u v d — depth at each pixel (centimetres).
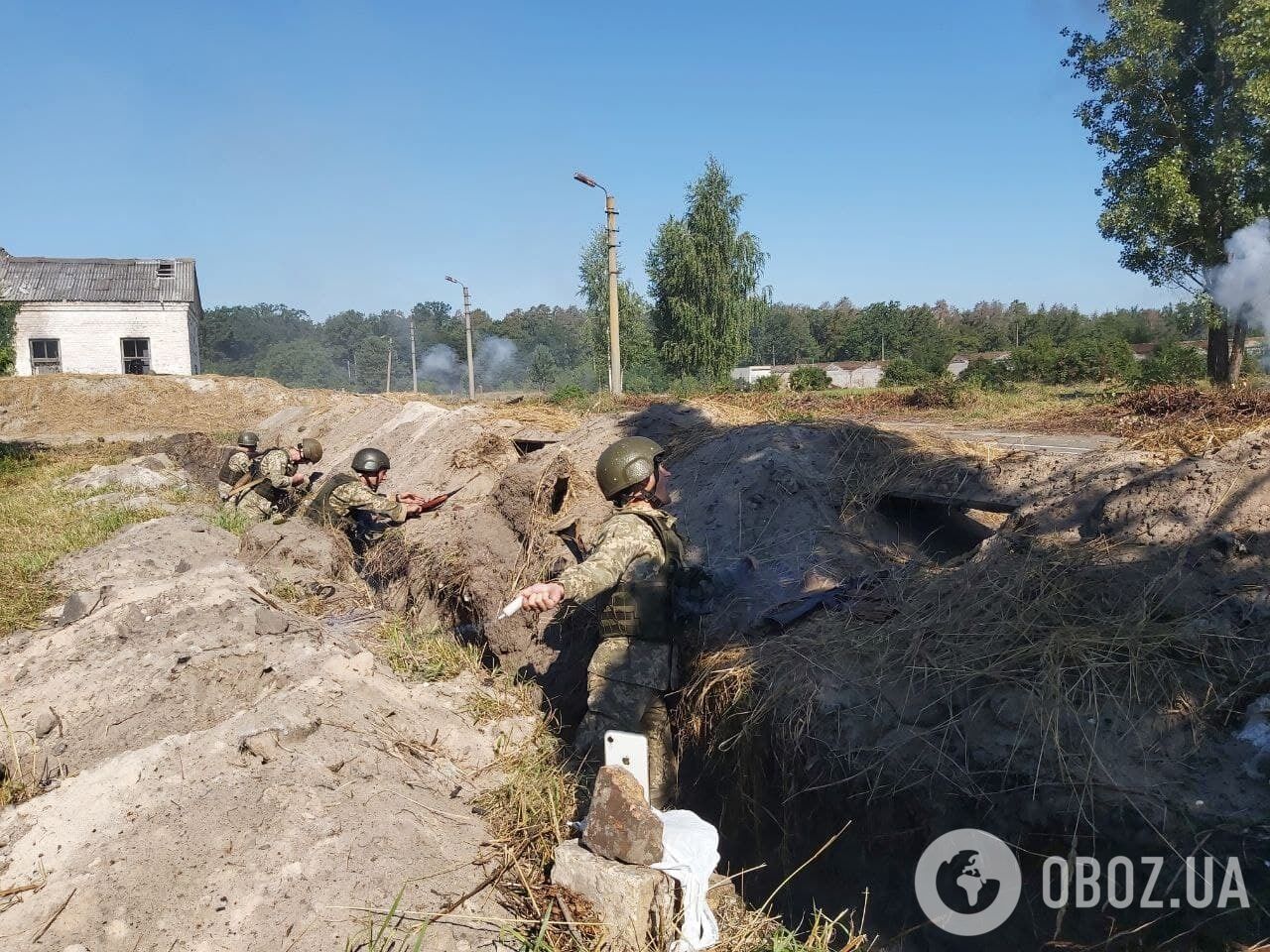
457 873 325
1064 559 423
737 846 417
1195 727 319
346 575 785
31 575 775
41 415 3014
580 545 579
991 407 1969
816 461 652
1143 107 2053
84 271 3897
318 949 277
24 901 294
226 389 3256
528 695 520
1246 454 432
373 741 409
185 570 722
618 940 294
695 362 3797
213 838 316
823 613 477
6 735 441
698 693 444
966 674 372
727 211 3747
